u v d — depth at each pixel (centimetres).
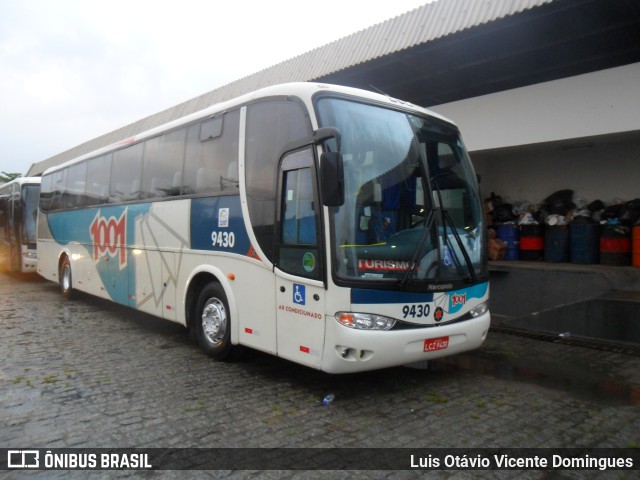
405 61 998
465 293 543
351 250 475
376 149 521
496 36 889
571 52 958
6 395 511
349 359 466
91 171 1031
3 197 1700
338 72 1074
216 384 552
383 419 459
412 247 509
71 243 1120
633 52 950
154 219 777
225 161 630
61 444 403
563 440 418
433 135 584
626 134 771
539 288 924
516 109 868
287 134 536
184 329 845
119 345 727
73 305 1084
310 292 489
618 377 579
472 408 488
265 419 456
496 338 757
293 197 518
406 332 485
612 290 831
